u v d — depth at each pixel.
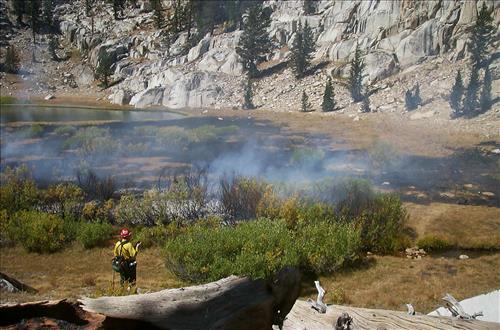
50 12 118.00
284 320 4.71
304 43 68.38
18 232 17.77
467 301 8.36
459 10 58.00
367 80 58.19
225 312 3.77
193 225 18.47
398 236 17.41
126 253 11.14
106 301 3.32
